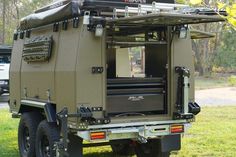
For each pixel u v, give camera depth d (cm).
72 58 746
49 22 834
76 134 769
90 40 738
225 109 1819
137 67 875
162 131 797
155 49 838
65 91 763
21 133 954
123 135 769
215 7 700
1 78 2166
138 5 786
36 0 5228
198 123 1419
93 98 740
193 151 1013
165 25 796
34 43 880
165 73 817
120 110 784
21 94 956
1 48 2191
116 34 820
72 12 735
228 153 996
